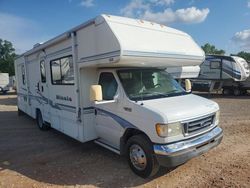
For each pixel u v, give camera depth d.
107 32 4.89
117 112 5.20
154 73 5.79
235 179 4.57
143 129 4.59
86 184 4.67
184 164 5.27
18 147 7.09
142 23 5.48
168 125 4.24
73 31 5.87
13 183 4.83
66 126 6.85
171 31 5.99
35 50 8.43
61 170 5.33
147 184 4.55
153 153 4.49
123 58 4.70
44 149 6.80
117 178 4.84
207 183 4.47
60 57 6.81
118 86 5.20
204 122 4.74
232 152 5.89
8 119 11.74
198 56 6.29
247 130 7.79
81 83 5.89
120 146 5.22
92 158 5.94
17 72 11.94
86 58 5.54
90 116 6.02
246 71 19.38
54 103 7.51
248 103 14.57
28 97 10.23
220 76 19.33
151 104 4.69
